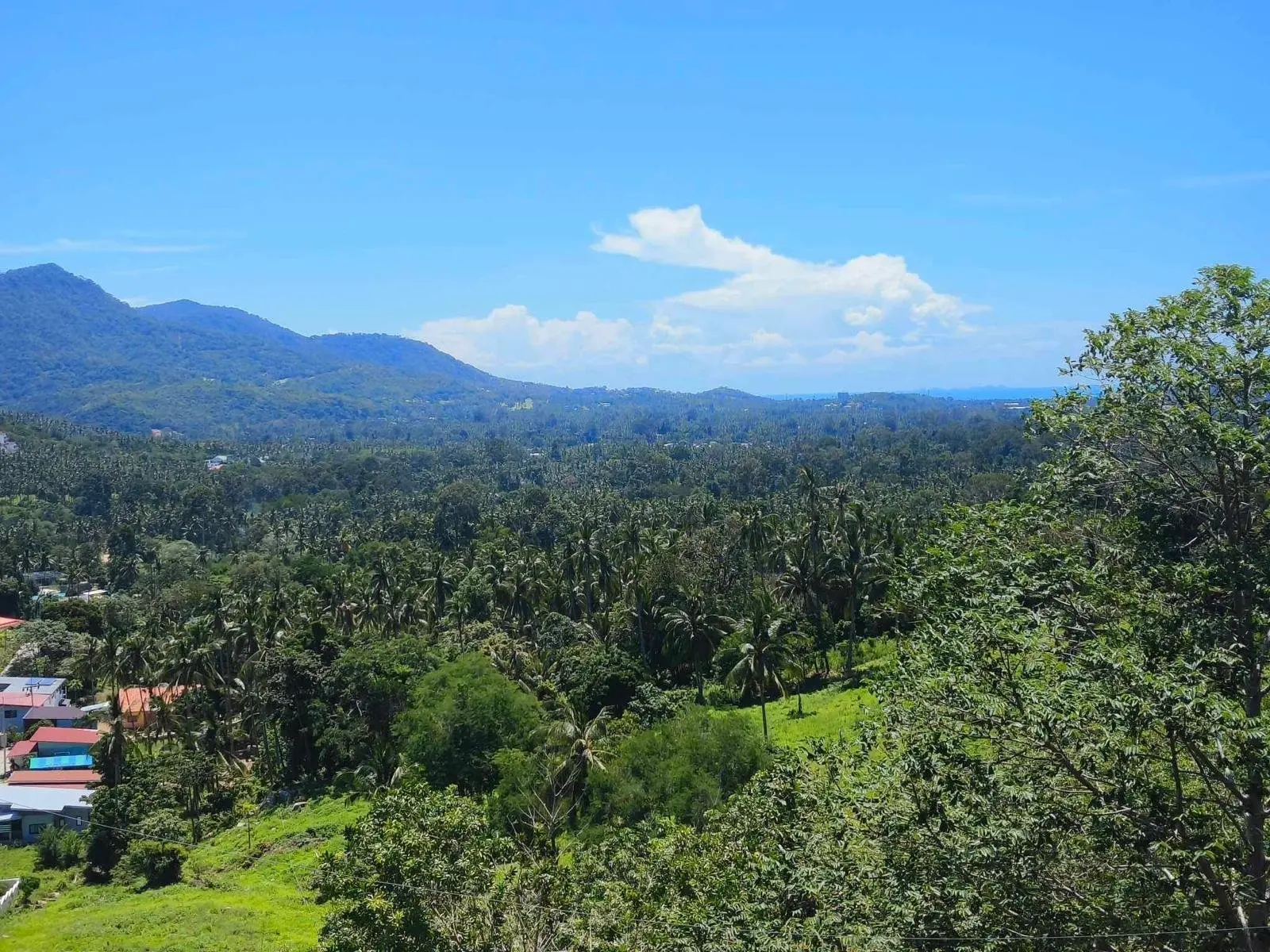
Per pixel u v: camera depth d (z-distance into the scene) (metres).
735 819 25.20
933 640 17.38
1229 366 16.11
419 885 21.34
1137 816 14.42
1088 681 14.62
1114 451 17.97
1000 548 18.06
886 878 15.58
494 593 90.25
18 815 58.06
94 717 80.31
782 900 17.53
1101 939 14.40
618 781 40.62
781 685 57.81
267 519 172.75
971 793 14.95
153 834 52.31
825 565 75.00
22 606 116.69
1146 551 17.16
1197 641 15.41
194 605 108.75
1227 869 14.88
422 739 55.25
